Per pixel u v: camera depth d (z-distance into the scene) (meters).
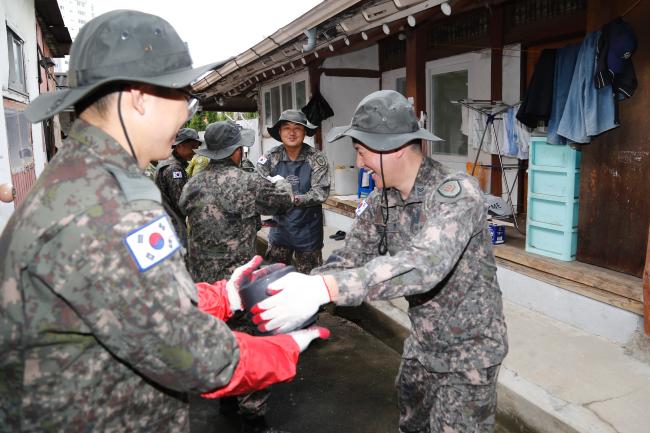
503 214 5.21
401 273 1.36
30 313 0.94
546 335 3.72
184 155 4.82
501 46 5.84
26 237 0.93
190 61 1.14
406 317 4.41
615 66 3.35
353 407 3.29
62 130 9.13
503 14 5.80
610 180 3.72
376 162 1.75
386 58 8.55
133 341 0.94
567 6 5.10
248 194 2.98
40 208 0.95
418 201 1.79
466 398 1.75
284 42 6.60
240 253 3.07
